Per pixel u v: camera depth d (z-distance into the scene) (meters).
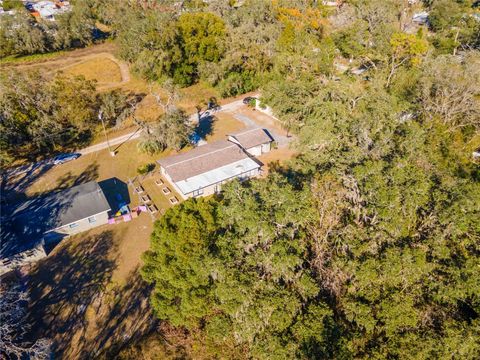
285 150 69.31
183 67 90.31
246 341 33.28
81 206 50.56
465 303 33.62
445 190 38.22
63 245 48.25
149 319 39.03
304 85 68.81
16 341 36.34
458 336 29.27
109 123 75.62
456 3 122.69
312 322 30.38
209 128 76.69
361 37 93.94
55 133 66.50
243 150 64.88
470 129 57.47
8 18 112.50
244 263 32.69
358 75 85.31
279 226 34.28
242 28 91.38
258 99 82.19
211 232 35.00
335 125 50.03
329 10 131.25
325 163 44.84
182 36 88.56
